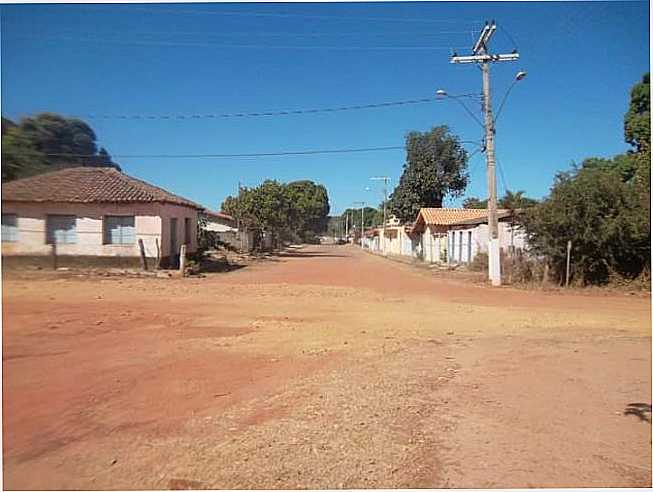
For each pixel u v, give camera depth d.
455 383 7.04
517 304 15.73
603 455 4.79
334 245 114.56
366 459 4.60
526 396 6.50
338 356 8.40
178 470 4.29
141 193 22.44
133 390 6.29
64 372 6.97
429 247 41.16
